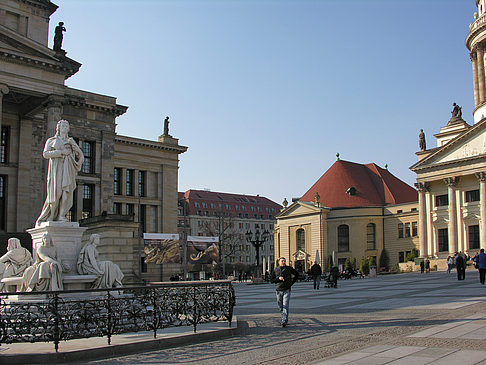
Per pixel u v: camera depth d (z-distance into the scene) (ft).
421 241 254.68
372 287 109.40
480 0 284.00
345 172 327.47
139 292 41.01
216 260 226.79
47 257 49.21
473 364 28.19
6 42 135.95
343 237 298.97
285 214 324.39
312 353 34.63
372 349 34.58
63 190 52.90
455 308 55.83
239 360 33.27
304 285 142.51
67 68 145.07
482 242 228.02
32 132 157.79
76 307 36.37
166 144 241.76
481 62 272.92
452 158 244.22
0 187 152.35
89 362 33.65
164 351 37.14
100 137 186.29
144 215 236.22
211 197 507.30
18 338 34.42
